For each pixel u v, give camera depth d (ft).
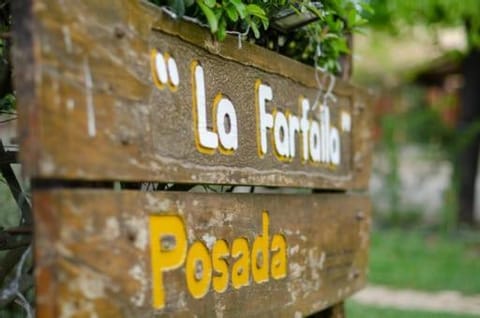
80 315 4.91
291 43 9.28
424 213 40.86
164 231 5.95
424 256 32.60
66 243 4.84
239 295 7.16
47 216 4.77
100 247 5.14
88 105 5.08
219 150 6.88
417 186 41.52
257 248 7.56
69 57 4.93
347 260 10.40
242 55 7.35
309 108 9.05
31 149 4.64
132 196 5.53
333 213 9.87
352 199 10.75
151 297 5.71
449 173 40.52
